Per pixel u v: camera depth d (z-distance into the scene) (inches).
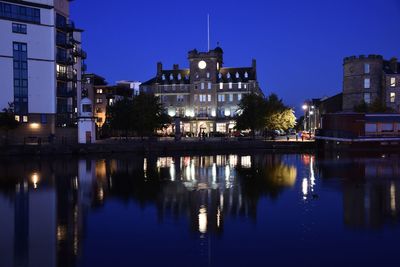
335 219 706.8
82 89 3351.4
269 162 1702.8
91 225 689.0
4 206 844.0
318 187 1028.5
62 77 2694.4
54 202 881.5
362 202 839.1
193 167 1524.4
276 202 850.8
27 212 788.6
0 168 1520.7
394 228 649.0
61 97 2726.4
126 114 2819.9
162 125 2874.0
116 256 539.5
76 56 2957.7
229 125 3939.5
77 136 2561.5
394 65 3307.1
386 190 973.2
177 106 4084.6
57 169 1478.8
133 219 725.3
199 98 4028.1
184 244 582.9
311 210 774.5
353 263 506.3
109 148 2225.6
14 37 2463.1
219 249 560.4
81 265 510.6
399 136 2289.6
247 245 575.5
